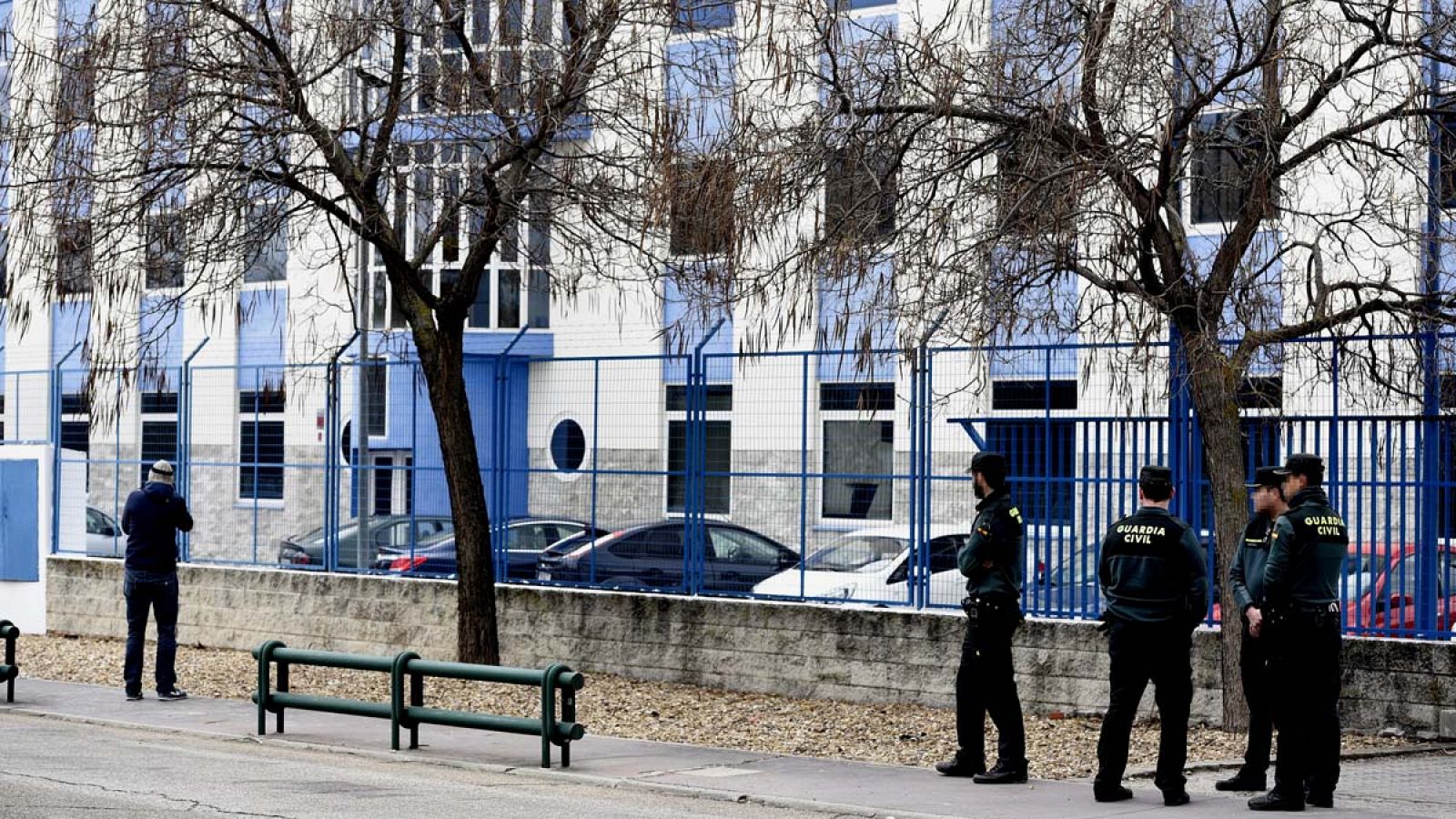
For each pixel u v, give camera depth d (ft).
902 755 49.06
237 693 64.18
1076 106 50.60
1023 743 42.75
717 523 64.75
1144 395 54.13
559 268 71.10
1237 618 51.83
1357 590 52.11
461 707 59.98
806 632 62.23
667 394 65.82
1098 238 51.06
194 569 81.46
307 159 69.00
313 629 76.64
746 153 53.01
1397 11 48.24
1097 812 37.83
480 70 63.16
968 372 58.44
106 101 62.85
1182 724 38.70
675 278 61.41
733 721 56.49
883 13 74.28
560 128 63.16
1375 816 36.83
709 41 63.16
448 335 66.28
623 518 67.21
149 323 83.15
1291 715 37.45
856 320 59.21
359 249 82.74
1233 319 51.90
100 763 45.93
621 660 66.95
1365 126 48.57
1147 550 38.73
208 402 81.82
